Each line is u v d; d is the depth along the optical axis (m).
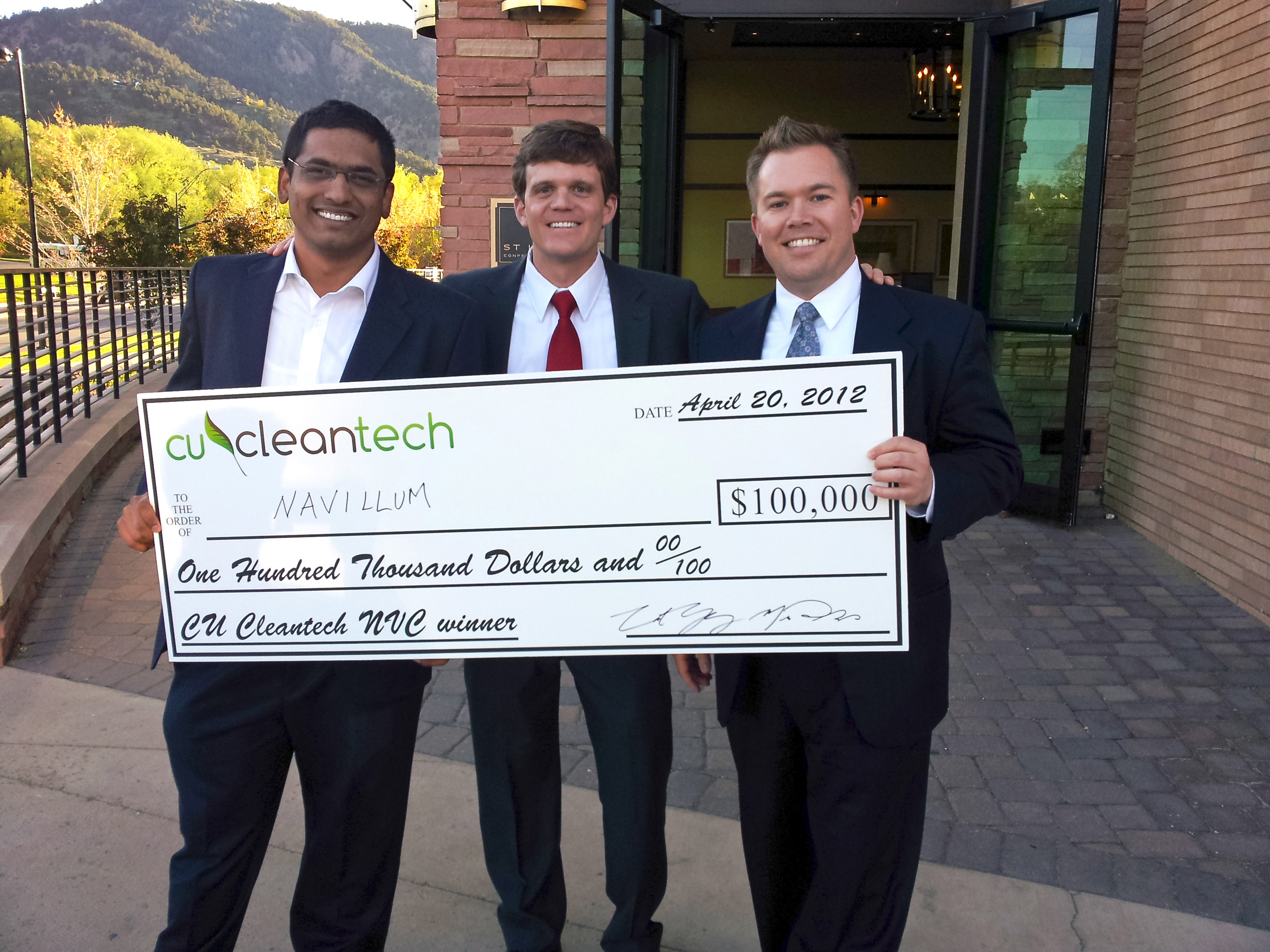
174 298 11.84
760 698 2.06
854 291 2.01
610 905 2.55
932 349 1.92
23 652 4.07
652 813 2.23
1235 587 4.73
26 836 2.78
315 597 1.98
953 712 3.65
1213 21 5.05
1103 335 6.19
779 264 1.98
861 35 9.13
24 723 3.45
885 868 1.95
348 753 2.01
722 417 1.89
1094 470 6.36
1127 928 2.44
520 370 2.30
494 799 2.29
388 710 2.02
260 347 1.98
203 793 1.94
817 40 9.43
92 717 3.50
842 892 1.95
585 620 1.97
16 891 2.54
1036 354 6.17
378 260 2.03
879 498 1.87
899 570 1.88
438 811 2.98
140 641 4.21
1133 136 5.98
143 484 1.98
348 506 1.95
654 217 6.14
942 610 1.98
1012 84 6.02
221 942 1.99
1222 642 4.26
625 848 2.22
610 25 5.21
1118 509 6.15
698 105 10.83
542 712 2.29
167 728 1.98
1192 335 5.21
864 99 10.83
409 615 1.98
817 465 1.88
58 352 6.97
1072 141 5.84
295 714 2.00
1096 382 6.25
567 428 1.92
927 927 2.44
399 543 1.96
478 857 2.75
